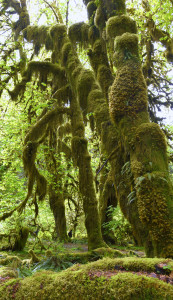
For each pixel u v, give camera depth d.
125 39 3.91
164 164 3.21
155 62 11.00
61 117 8.00
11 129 8.99
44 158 9.20
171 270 2.16
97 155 10.80
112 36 4.35
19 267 4.42
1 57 8.65
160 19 7.11
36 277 2.52
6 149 9.11
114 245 9.25
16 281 2.57
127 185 3.96
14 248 7.83
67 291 2.21
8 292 2.45
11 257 5.15
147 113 3.60
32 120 9.17
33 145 6.85
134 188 3.45
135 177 3.23
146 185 3.06
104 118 4.97
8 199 7.89
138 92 3.63
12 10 12.16
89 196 6.40
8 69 7.87
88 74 5.98
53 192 11.02
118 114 3.62
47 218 12.73
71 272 2.41
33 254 5.37
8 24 10.18
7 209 7.90
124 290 1.96
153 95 10.38
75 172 10.23
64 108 7.63
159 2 7.00
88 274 2.28
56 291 2.25
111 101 3.74
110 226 8.96
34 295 2.30
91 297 2.07
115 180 4.26
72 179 11.70
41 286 2.36
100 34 5.33
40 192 7.33
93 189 6.52
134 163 3.28
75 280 2.27
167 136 8.70
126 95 3.62
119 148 4.26
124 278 2.06
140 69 3.79
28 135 7.16
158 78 11.18
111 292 2.01
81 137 7.07
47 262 5.09
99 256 5.39
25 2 11.43
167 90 10.45
